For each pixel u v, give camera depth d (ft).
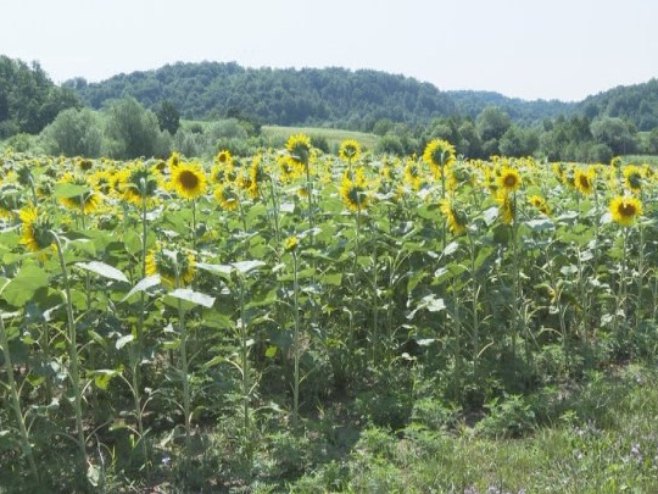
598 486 14.62
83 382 19.11
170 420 19.48
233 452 17.85
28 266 14.83
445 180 25.95
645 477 14.98
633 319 27.99
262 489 15.65
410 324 25.13
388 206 28.12
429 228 23.71
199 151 182.09
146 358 17.70
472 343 23.95
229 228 26.35
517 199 28.66
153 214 25.05
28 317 14.82
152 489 16.48
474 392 21.31
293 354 23.48
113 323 18.35
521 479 15.53
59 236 16.37
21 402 20.24
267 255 24.45
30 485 15.74
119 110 182.60
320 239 23.91
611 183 34.47
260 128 281.33
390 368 22.31
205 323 17.80
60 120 171.63
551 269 25.31
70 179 26.53
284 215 24.97
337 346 22.81
